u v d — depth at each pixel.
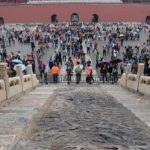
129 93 13.11
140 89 12.45
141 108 8.66
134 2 75.69
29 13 70.00
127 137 5.41
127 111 8.12
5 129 6.00
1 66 9.98
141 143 5.05
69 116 7.28
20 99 11.06
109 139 5.27
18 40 44.19
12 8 69.75
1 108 8.78
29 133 5.71
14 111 8.19
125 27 54.84
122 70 22.33
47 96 11.91
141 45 38.00
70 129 5.97
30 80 15.11
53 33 45.97
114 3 69.88
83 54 25.95
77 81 19.52
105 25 59.06
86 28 51.31
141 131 5.83
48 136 5.48
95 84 19.11
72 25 60.38
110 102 9.90
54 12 70.50
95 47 34.31
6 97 10.09
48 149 4.75
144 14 70.75
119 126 6.25
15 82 12.04
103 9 70.31
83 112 7.84
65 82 20.28
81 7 70.56
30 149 4.74
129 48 28.84
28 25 63.00
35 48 36.06
